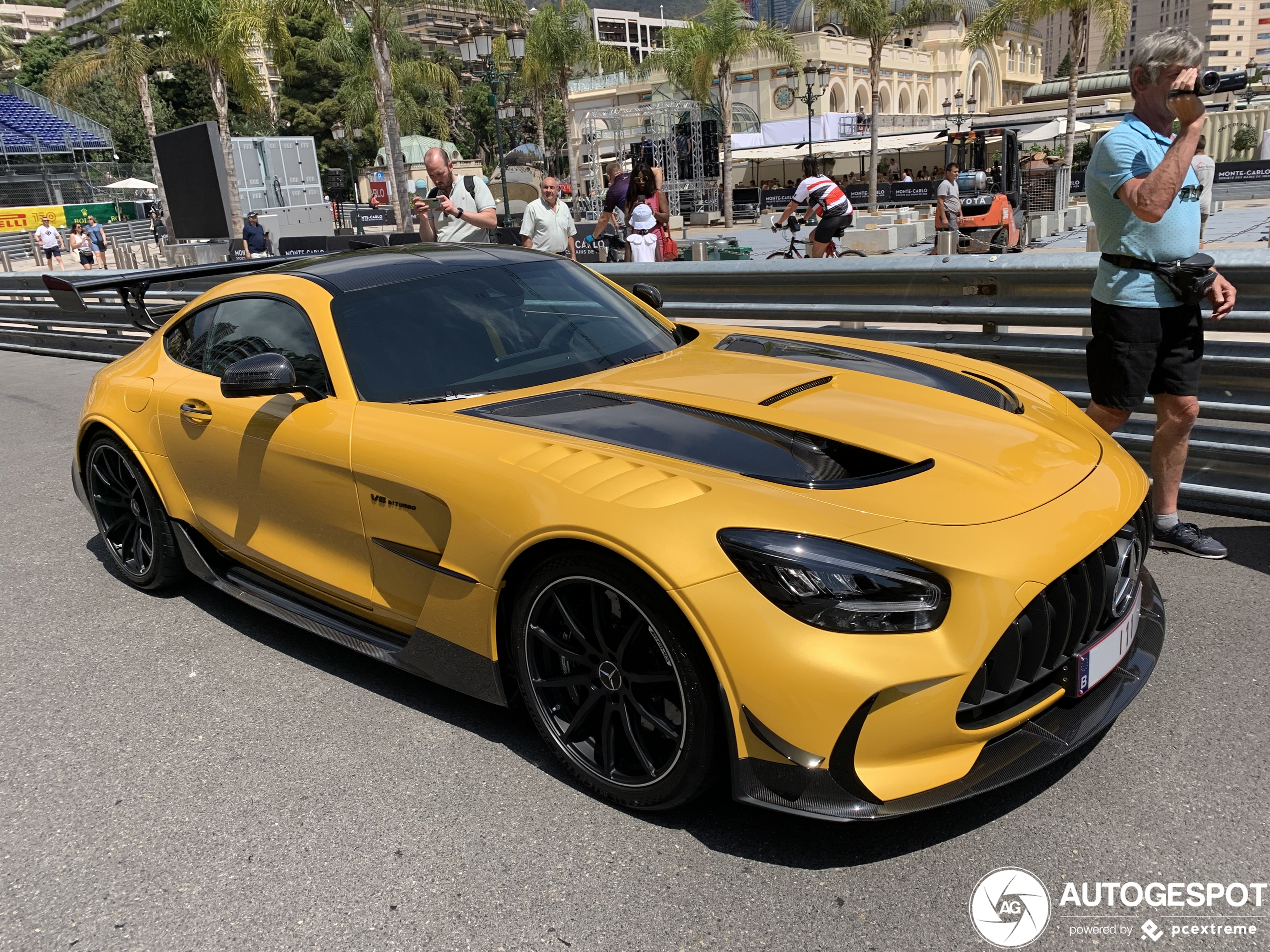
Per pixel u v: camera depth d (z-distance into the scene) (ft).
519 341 10.35
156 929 6.91
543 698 8.09
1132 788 7.57
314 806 8.17
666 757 7.46
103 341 31.78
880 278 15.35
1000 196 53.52
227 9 81.66
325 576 9.84
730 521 6.81
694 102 114.93
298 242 61.77
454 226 25.25
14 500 17.69
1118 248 10.82
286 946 6.64
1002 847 7.05
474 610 8.21
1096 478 7.75
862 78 201.87
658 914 6.65
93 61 113.80
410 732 9.17
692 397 8.87
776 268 16.48
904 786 6.54
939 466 7.45
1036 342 14.06
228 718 9.70
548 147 228.43
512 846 7.47
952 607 6.42
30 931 6.98
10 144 168.04
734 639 6.53
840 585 6.37
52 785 8.79
